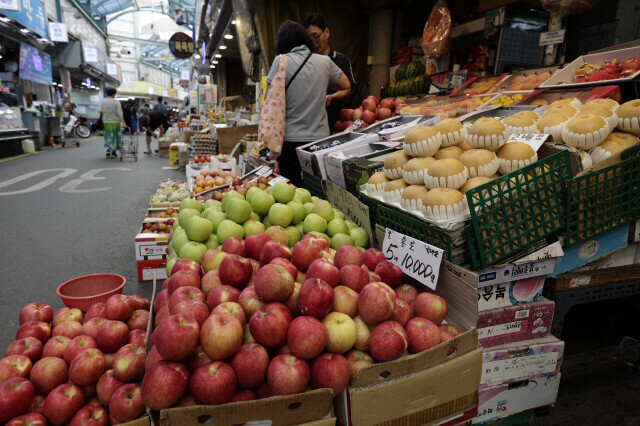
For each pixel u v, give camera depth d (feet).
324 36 15.30
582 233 6.20
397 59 24.76
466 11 21.88
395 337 4.49
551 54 16.97
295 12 23.32
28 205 21.89
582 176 5.88
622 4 17.07
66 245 15.75
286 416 4.00
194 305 4.70
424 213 5.93
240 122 32.40
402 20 25.77
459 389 4.75
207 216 7.66
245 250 6.43
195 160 22.70
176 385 3.94
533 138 6.59
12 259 14.24
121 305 6.08
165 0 149.69
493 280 5.88
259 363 4.25
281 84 11.85
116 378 4.85
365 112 14.12
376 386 4.29
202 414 3.77
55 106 65.92
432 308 5.18
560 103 8.09
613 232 6.66
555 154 5.80
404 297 5.84
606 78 10.50
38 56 65.98
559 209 5.94
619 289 7.14
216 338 4.16
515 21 18.66
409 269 6.22
